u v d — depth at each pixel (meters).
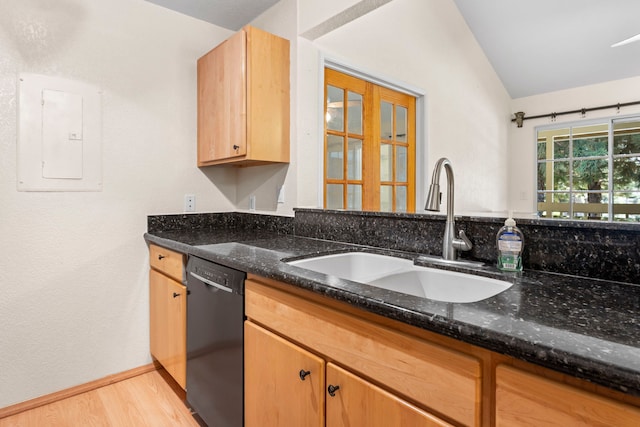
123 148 1.95
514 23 1.85
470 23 2.13
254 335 1.19
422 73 2.51
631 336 0.57
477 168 2.06
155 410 1.72
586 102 1.54
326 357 0.94
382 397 0.79
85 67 1.82
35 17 1.68
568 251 1.01
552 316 0.67
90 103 1.84
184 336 1.65
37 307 1.73
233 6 2.06
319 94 1.99
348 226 1.65
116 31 1.91
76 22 1.79
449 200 1.22
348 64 2.11
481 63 2.07
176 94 2.14
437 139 2.47
